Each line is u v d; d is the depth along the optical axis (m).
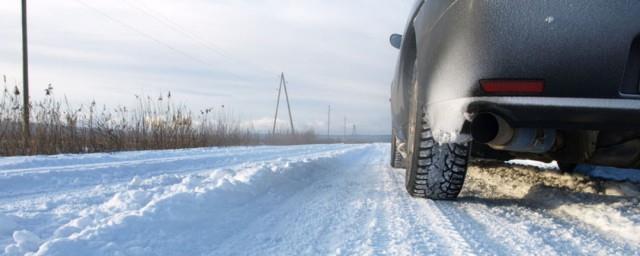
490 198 3.01
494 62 2.09
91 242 1.69
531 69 2.03
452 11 2.27
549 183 3.56
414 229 2.13
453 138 2.34
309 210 2.65
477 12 2.14
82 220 2.05
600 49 1.96
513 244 1.87
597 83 1.97
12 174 3.85
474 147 3.31
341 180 4.41
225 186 2.93
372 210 2.62
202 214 2.33
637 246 1.83
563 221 2.30
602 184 3.15
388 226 2.20
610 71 1.96
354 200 2.99
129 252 1.66
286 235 2.05
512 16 2.06
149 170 5.31
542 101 2.03
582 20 1.97
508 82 2.07
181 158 7.17
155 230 1.96
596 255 1.72
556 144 2.77
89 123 10.78
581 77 1.98
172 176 4.09
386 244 1.87
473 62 2.15
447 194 2.82
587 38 1.96
